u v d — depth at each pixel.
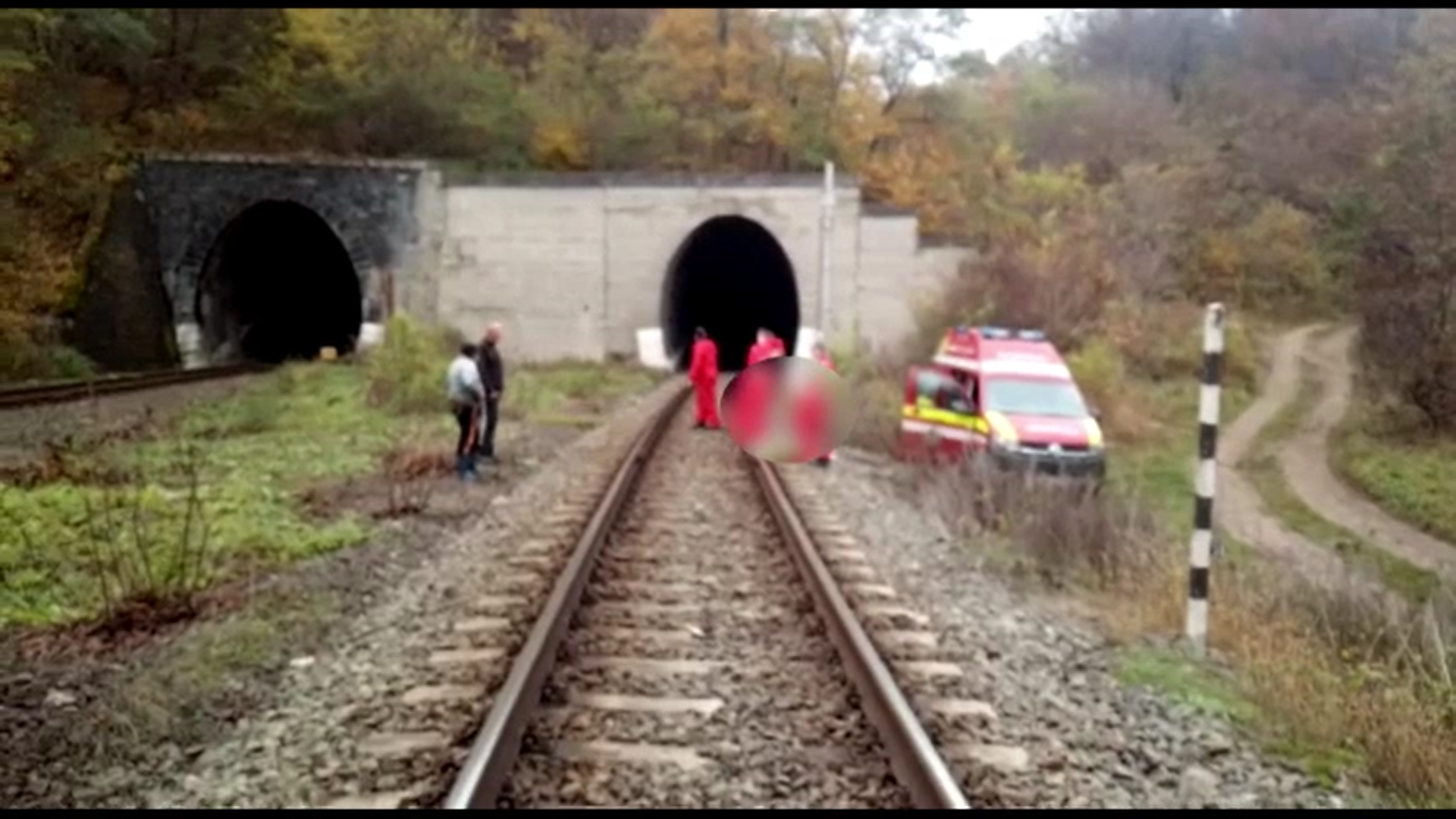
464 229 38.00
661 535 11.87
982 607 10.00
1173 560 11.57
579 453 18.98
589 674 7.29
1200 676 8.31
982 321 29.48
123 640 8.22
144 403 19.83
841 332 36.78
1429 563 12.46
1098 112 45.25
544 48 51.22
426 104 41.06
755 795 5.50
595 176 37.81
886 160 45.06
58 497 11.22
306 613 8.82
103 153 28.64
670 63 47.03
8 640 8.12
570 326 38.16
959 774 5.82
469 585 9.66
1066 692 7.70
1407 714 7.22
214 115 38.06
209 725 6.51
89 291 28.50
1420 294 13.78
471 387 15.45
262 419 20.14
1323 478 17.67
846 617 8.01
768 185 37.38
